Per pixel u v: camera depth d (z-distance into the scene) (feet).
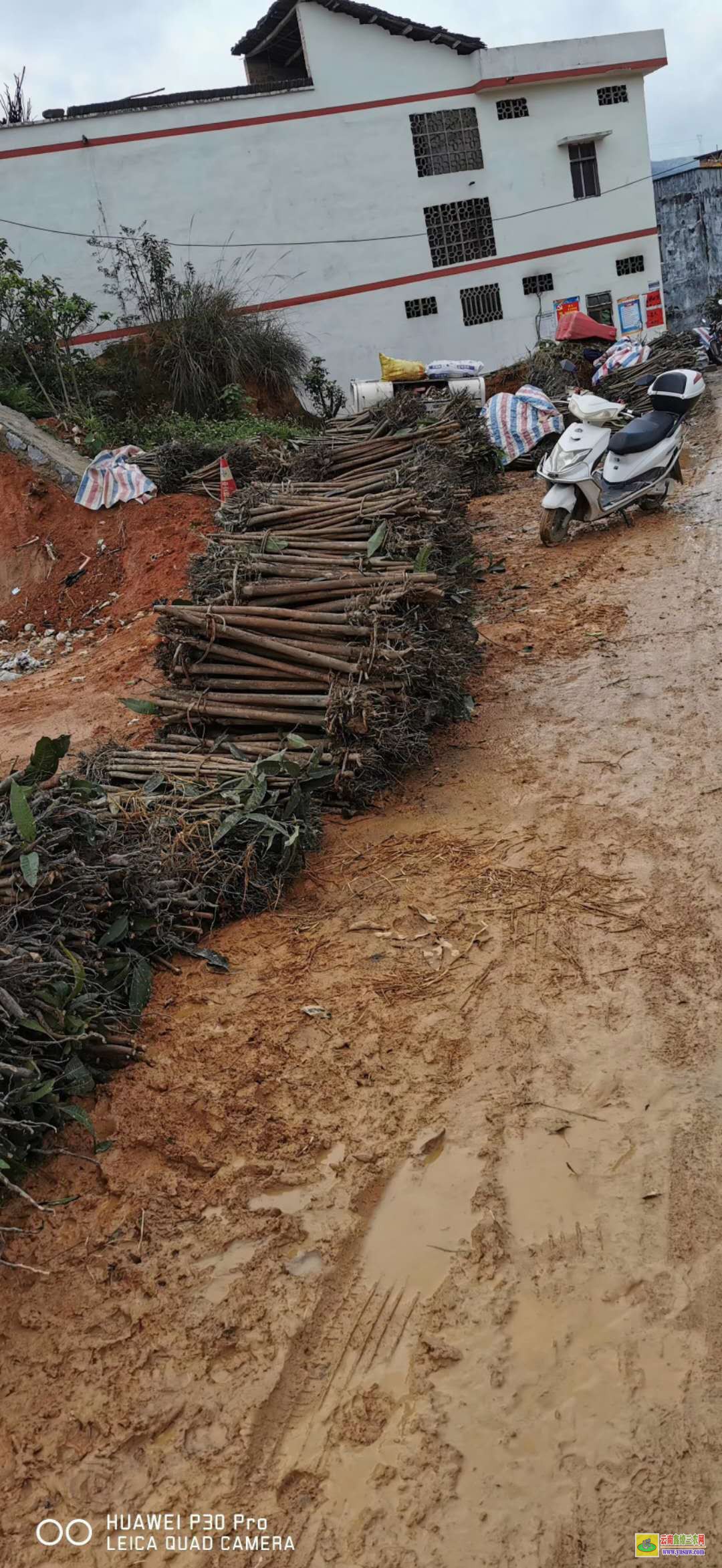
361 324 85.81
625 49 88.17
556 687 21.12
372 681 17.63
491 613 25.98
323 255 83.10
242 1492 7.63
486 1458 7.66
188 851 15.12
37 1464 7.95
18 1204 10.31
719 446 41.45
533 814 16.52
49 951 11.86
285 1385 8.38
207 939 14.71
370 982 13.12
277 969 13.69
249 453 39.27
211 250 79.51
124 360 69.15
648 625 23.50
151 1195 10.28
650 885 14.11
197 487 40.34
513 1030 11.89
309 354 84.28
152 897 14.01
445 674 18.94
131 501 39.70
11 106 75.87
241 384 69.21
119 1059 12.07
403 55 81.92
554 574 28.30
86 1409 8.31
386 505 21.81
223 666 18.85
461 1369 8.31
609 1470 7.47
